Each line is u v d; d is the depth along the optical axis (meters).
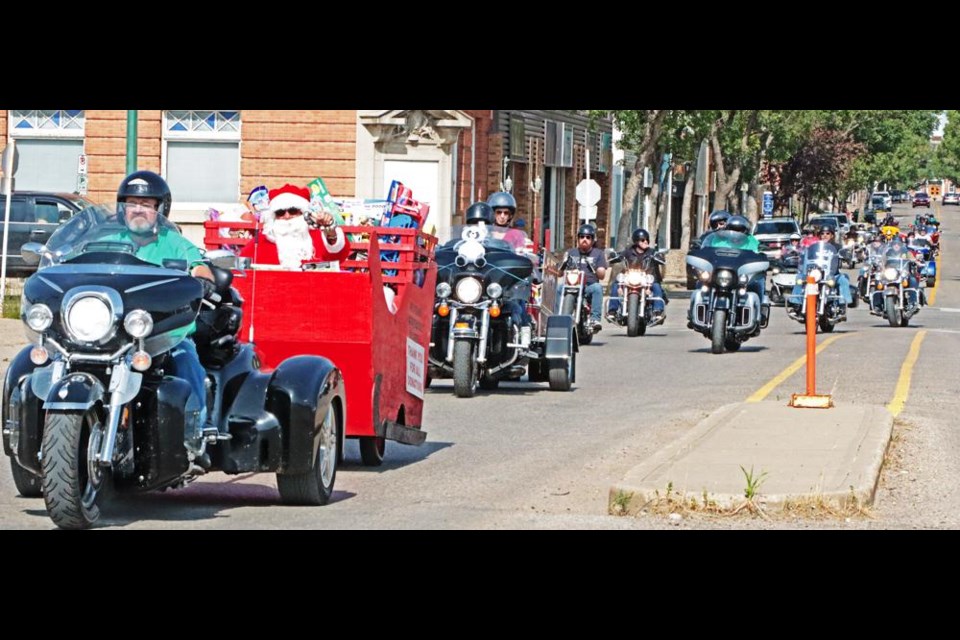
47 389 20.97
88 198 83.00
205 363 23.81
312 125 86.56
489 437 34.41
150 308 20.95
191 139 86.44
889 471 28.80
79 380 20.59
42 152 87.38
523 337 43.00
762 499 23.80
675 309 99.38
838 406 36.03
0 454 29.78
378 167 87.31
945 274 167.12
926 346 60.47
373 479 28.02
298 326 28.20
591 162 141.38
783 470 26.33
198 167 86.62
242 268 25.89
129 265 21.61
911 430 34.44
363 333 28.06
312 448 23.89
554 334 44.72
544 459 30.78
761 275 58.88
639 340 67.94
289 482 24.31
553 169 131.38
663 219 180.38
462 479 28.08
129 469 21.53
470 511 24.33
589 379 48.78
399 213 31.95
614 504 24.25
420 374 32.12
